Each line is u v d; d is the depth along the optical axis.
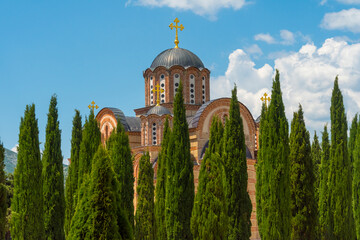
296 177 35.25
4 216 30.30
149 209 40.00
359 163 38.25
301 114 36.50
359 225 37.78
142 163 40.81
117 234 21.44
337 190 36.62
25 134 37.84
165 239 39.22
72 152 45.25
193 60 72.94
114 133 39.53
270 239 32.84
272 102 34.94
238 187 34.19
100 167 21.84
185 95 70.81
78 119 46.59
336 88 38.06
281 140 34.03
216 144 38.00
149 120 63.66
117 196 22.28
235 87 36.09
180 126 34.66
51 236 40.59
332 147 37.44
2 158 33.00
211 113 63.09
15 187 37.22
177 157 34.03
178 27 75.19
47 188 41.28
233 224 33.59
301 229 34.66
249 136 65.12
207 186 28.81
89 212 21.25
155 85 72.00
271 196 33.25
